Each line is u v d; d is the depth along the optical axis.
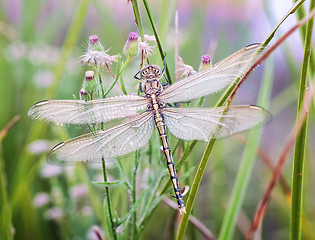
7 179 0.30
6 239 0.21
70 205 0.26
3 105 0.32
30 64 0.35
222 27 0.37
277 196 0.28
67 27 0.41
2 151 0.30
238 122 0.18
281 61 0.47
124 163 0.22
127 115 0.19
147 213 0.18
